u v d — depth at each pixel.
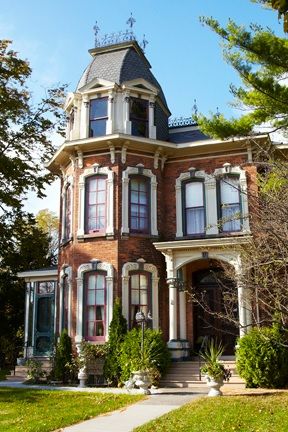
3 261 25.03
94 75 21.58
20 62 20.59
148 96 21.08
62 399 13.13
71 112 21.75
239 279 12.01
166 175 20.95
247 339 15.88
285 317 11.72
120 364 16.94
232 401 11.50
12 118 20.78
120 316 17.95
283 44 11.01
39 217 44.09
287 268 12.07
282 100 11.38
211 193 19.95
